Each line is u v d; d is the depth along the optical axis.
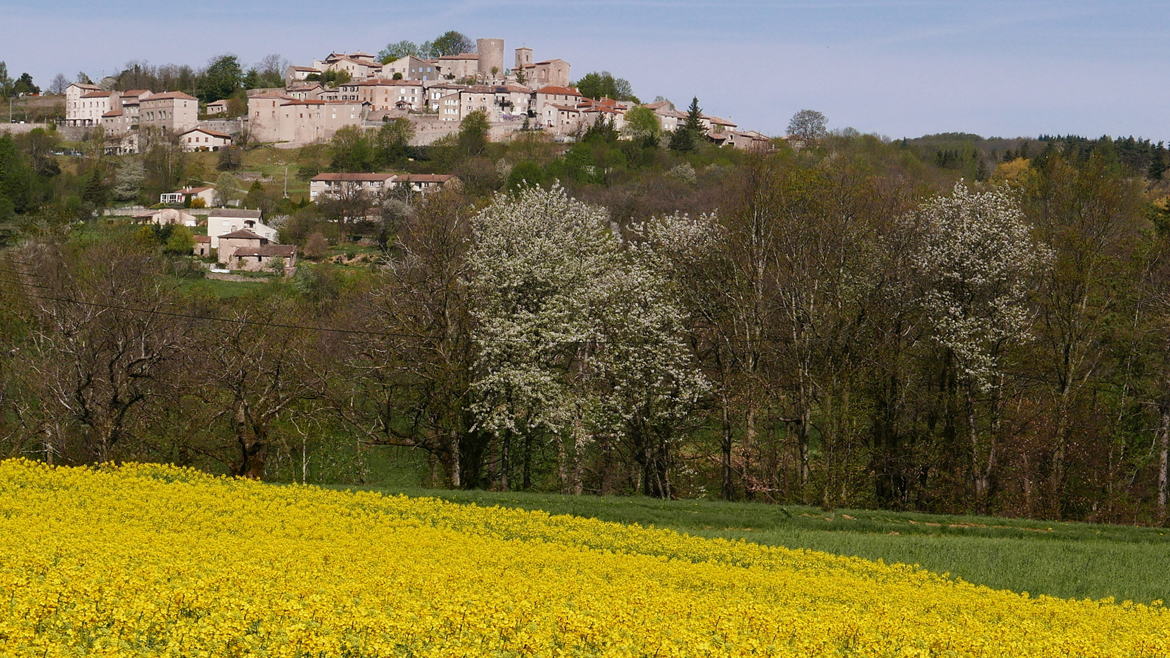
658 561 27.80
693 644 16.00
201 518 29.34
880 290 50.69
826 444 48.09
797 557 30.92
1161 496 52.72
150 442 54.44
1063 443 49.53
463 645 15.41
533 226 52.88
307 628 15.27
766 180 52.81
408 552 25.80
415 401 52.97
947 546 34.62
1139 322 54.19
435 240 51.69
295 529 28.45
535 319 50.03
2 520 26.41
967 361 50.53
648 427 52.34
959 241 51.06
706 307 53.34
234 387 52.56
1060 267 50.88
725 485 52.06
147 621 15.41
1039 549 35.00
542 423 50.19
